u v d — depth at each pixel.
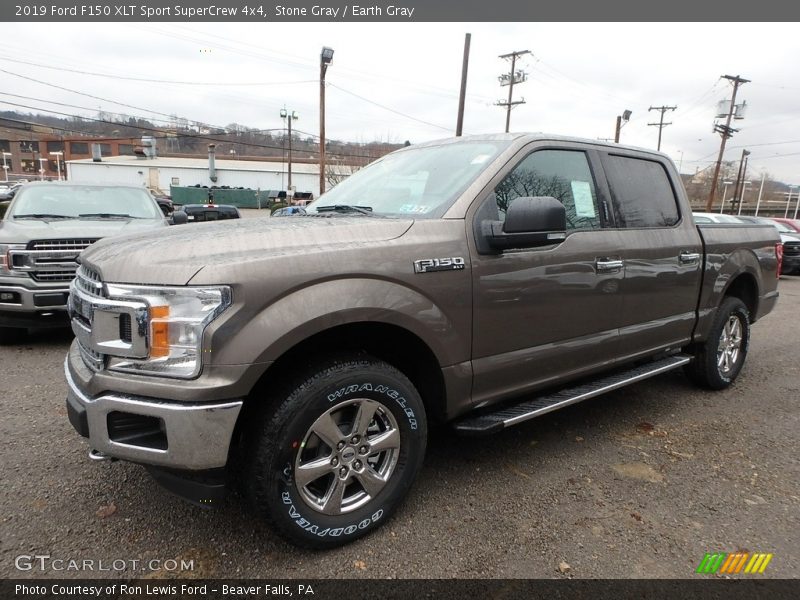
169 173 69.00
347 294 2.25
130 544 2.41
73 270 5.49
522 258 2.88
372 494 2.48
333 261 2.26
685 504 2.84
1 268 5.25
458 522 2.63
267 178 71.44
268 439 2.16
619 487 3.00
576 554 2.40
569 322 3.19
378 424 2.53
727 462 3.34
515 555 2.39
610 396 4.55
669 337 4.00
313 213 3.21
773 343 6.71
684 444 3.59
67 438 3.42
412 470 2.59
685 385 4.90
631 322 3.62
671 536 2.55
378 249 2.40
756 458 3.40
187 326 2.01
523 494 2.90
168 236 2.45
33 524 2.53
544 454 3.39
